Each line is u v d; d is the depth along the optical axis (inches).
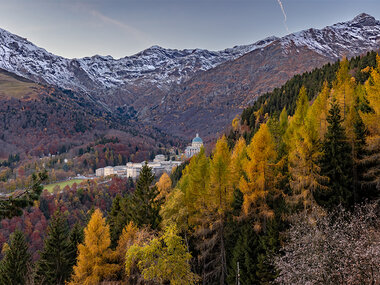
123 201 1748.3
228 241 1346.0
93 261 1268.5
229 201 1295.5
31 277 1384.1
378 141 1085.1
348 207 1087.6
